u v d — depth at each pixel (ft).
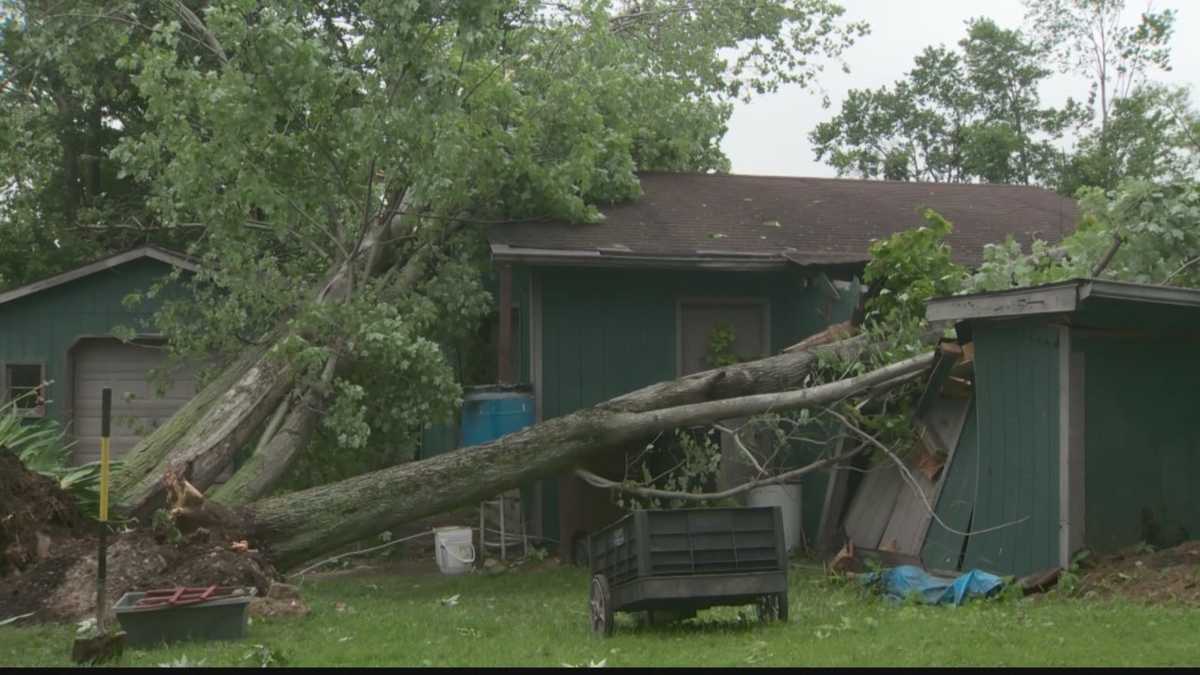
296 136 45.21
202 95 43.32
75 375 65.67
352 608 35.42
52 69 68.13
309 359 43.73
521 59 52.60
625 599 28.17
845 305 50.75
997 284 43.29
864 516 45.47
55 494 37.04
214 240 49.01
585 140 52.06
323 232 49.21
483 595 39.93
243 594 28.99
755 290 56.03
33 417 64.23
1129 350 36.40
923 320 44.98
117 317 65.26
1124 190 40.98
